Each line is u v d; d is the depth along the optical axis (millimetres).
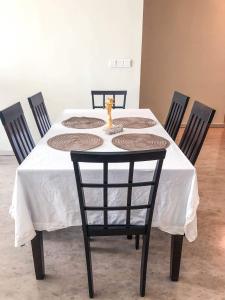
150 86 4957
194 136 2133
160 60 4824
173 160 1646
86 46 3459
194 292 1716
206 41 4754
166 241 2174
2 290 1728
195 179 1537
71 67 3529
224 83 4988
